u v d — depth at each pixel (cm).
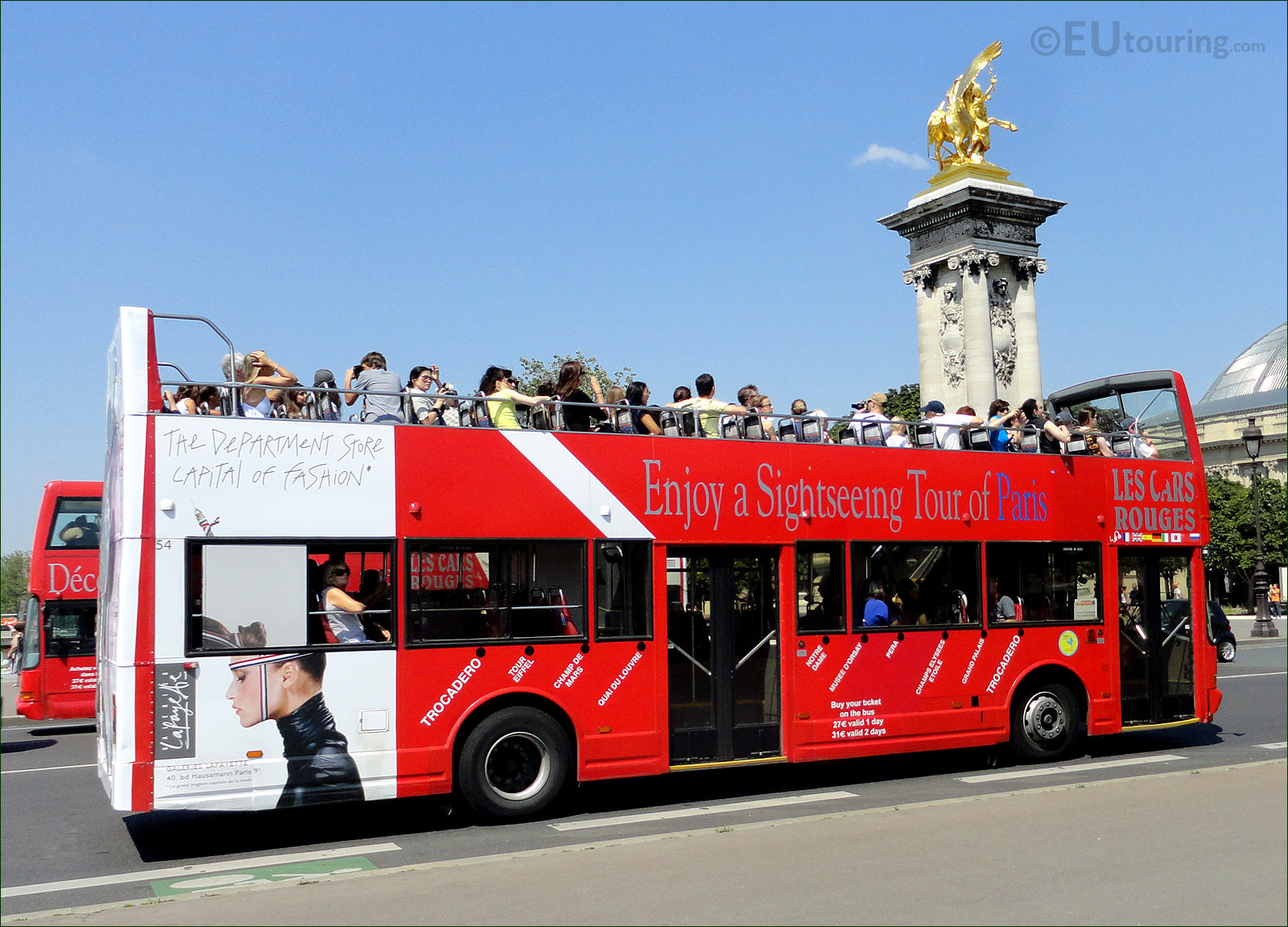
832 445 1232
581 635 1077
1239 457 8675
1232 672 2620
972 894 692
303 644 964
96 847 995
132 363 942
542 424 1109
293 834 1031
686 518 1137
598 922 652
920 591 1266
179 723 917
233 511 950
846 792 1181
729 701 1148
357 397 1052
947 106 4059
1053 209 4034
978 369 3869
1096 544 1392
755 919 652
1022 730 1332
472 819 1067
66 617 2003
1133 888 699
